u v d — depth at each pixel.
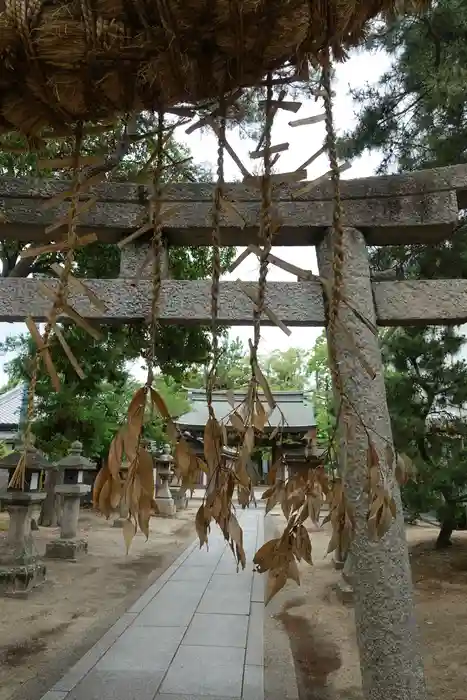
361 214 2.91
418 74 6.16
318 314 2.85
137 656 4.50
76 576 8.08
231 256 7.90
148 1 1.21
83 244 1.46
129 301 2.87
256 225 2.91
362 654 2.33
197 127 1.46
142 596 6.71
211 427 1.25
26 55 1.29
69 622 5.74
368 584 2.34
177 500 18.73
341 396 1.46
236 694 3.71
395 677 2.23
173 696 3.66
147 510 1.15
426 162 6.65
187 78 1.31
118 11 1.24
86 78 1.33
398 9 1.40
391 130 6.82
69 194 1.50
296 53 1.28
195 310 2.89
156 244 1.45
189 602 6.40
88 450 13.52
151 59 1.28
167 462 16.70
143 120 1.94
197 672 4.13
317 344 21.70
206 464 1.24
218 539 11.68
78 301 2.85
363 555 2.36
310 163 1.40
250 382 1.26
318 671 4.41
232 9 1.17
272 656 4.64
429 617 5.65
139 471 1.16
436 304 2.87
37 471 7.37
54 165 1.57
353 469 2.44
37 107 1.44
